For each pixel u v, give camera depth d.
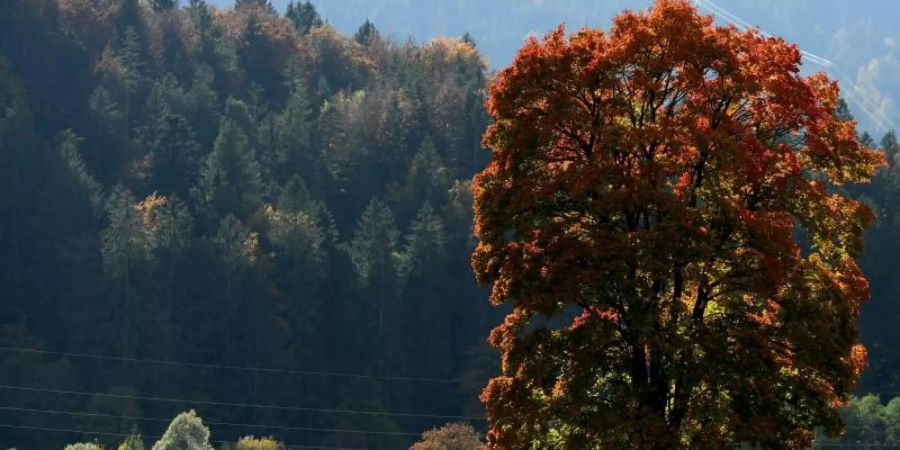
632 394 54.97
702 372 54.16
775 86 55.91
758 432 53.69
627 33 56.84
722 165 54.59
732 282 56.06
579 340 55.53
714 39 55.91
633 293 53.91
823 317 55.00
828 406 55.44
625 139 54.47
